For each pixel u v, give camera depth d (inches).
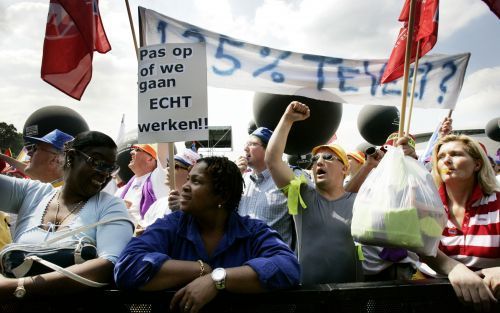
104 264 62.5
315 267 89.7
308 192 97.3
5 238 102.4
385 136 288.0
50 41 121.6
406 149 82.6
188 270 59.3
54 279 58.4
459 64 161.0
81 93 122.2
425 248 67.0
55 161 112.4
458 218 80.1
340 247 90.0
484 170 78.1
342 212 93.4
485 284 61.4
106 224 69.4
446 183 82.0
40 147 112.3
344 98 154.5
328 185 96.0
